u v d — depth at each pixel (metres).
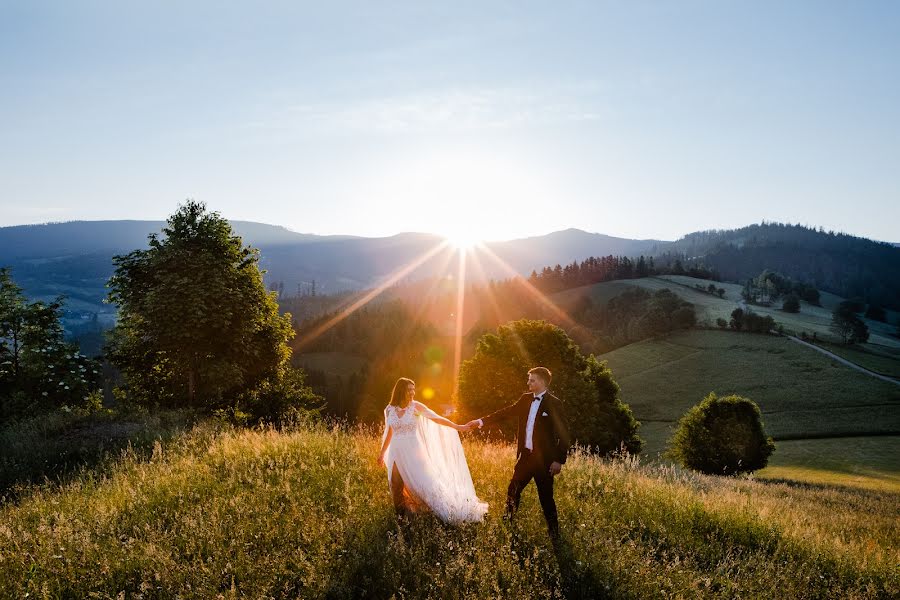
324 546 5.55
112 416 16.16
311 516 6.15
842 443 63.41
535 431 6.44
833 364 96.88
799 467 53.06
